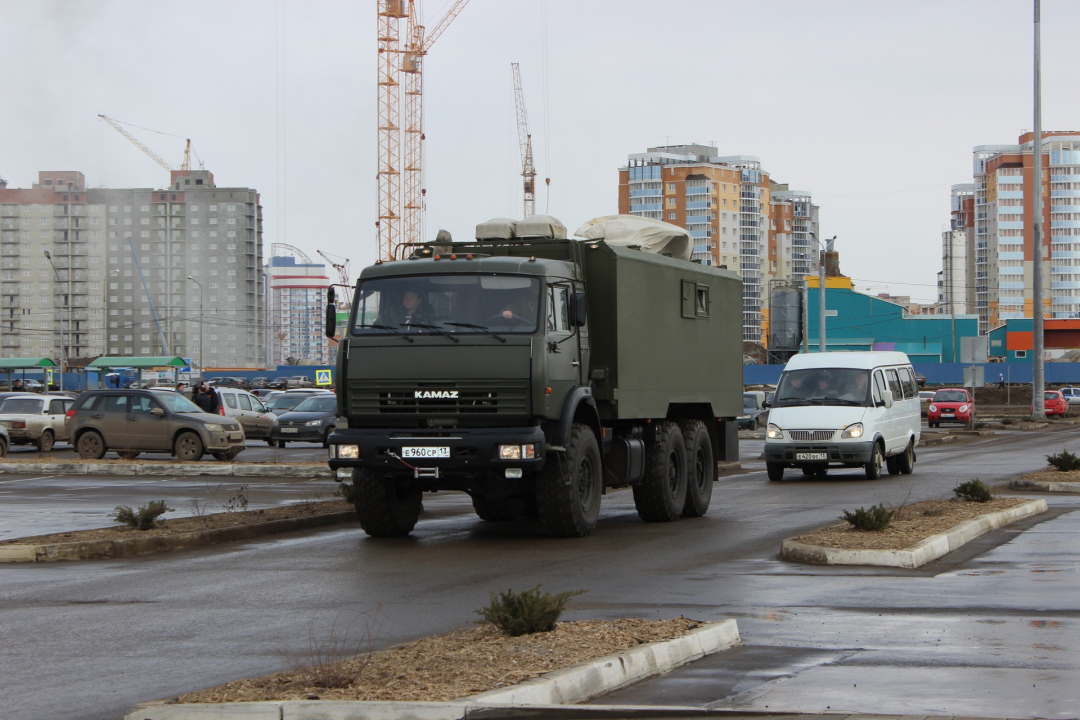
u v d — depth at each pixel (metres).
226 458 50.06
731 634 12.73
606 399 24.69
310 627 14.14
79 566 20.30
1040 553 20.02
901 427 41.94
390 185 194.38
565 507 22.91
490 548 22.11
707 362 30.22
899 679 10.84
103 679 11.47
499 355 22.19
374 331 22.86
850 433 38.97
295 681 10.27
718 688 10.62
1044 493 32.91
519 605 12.34
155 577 18.77
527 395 22.14
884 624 13.77
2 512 29.17
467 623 14.24
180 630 14.06
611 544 22.61
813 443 39.25
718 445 31.48
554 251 24.84
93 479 41.03
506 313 22.47
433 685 10.02
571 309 23.61
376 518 23.84
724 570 18.73
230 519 25.69
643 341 26.12
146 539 22.27
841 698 10.11
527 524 27.20
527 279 22.69
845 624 13.79
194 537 23.22
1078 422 91.81
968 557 19.66
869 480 39.12
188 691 10.91
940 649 12.26
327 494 33.75
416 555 21.17
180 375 162.75
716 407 30.78
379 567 19.55
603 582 17.52
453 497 35.84
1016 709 9.62
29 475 42.81
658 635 12.15
